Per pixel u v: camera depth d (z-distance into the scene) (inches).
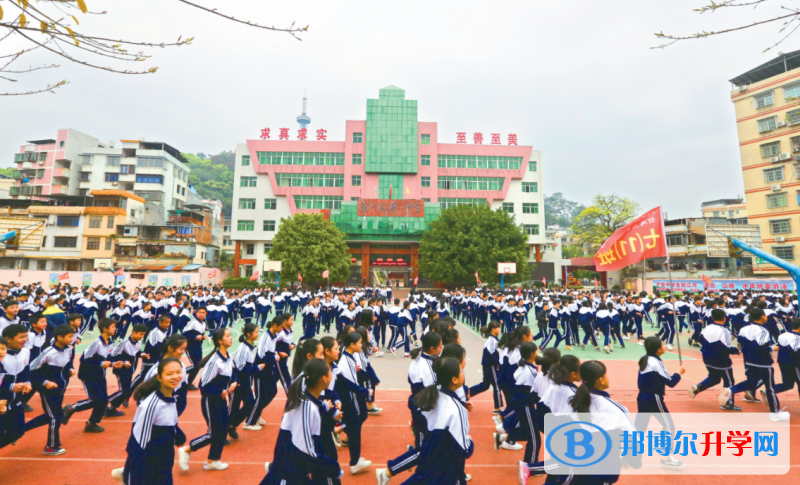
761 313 258.4
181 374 141.3
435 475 123.5
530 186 2034.9
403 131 1956.2
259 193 1940.2
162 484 133.2
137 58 116.5
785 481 177.9
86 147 2055.9
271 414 264.2
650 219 304.8
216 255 1971.0
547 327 549.0
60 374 203.5
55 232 1558.8
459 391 154.9
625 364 422.3
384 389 329.4
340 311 634.2
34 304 508.7
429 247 1587.1
